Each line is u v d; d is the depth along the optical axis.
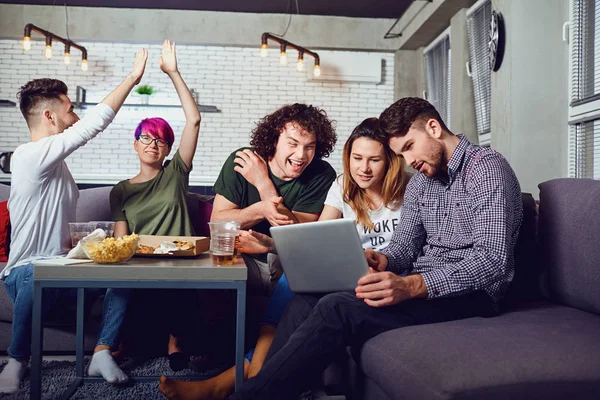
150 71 7.80
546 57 4.09
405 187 2.38
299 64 6.83
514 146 4.10
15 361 2.32
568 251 2.03
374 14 7.64
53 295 2.39
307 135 2.53
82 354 2.42
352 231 1.82
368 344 1.75
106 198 3.37
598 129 3.77
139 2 7.29
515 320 1.79
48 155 2.34
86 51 7.08
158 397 2.20
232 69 7.92
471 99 5.92
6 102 7.41
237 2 7.25
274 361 1.72
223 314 2.66
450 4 5.86
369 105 8.09
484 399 1.32
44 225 2.41
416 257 2.24
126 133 7.80
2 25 7.38
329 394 2.33
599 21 3.76
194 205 3.21
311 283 1.96
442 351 1.47
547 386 1.34
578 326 1.68
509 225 1.88
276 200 2.48
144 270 1.79
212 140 7.92
